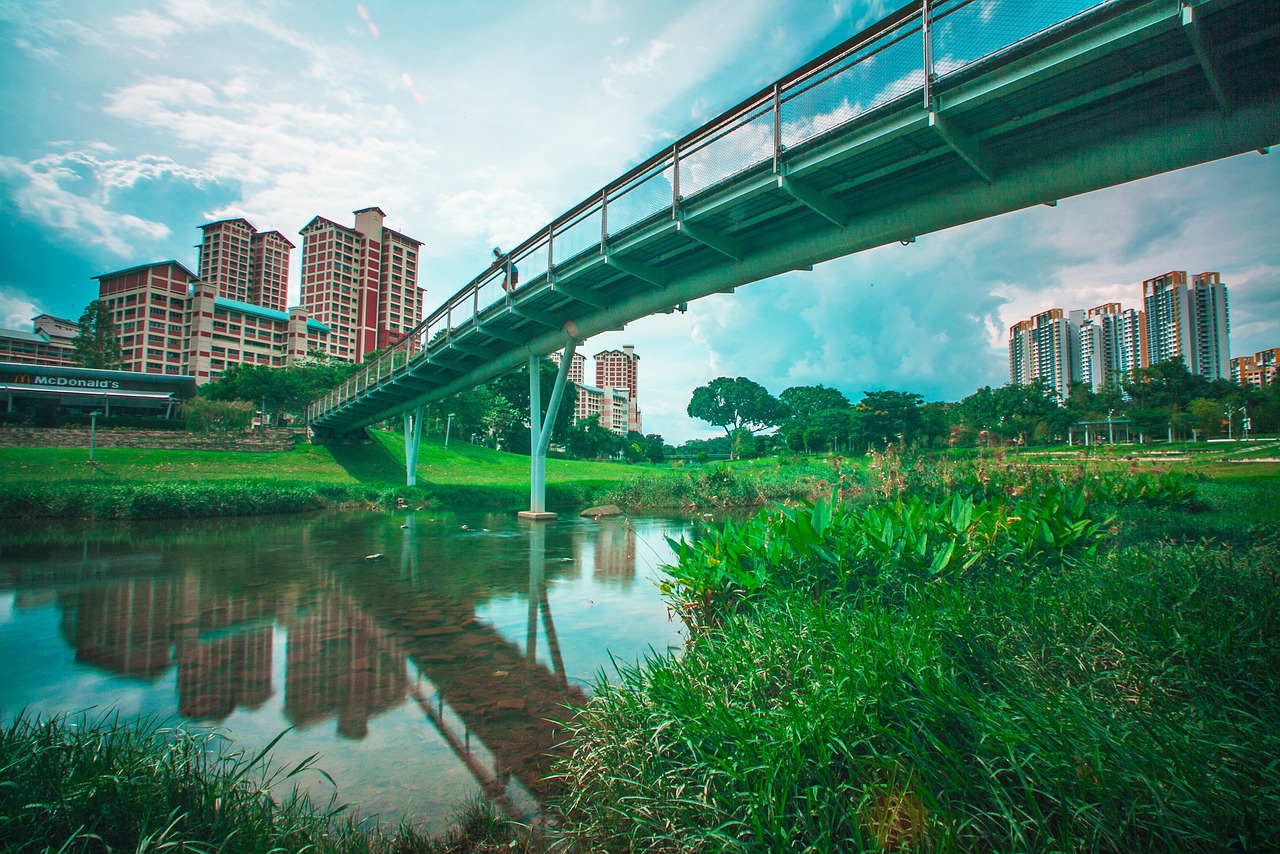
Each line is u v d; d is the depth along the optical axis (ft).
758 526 22.41
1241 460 48.60
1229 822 6.30
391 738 13.79
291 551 45.09
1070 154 29.27
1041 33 23.89
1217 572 15.92
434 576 35.06
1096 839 6.40
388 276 404.16
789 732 8.57
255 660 19.58
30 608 27.02
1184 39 22.36
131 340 301.22
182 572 36.22
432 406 171.01
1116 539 22.40
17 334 273.33
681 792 8.71
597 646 20.84
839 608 15.19
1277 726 8.11
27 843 7.78
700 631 17.85
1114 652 11.06
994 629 12.29
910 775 7.38
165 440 116.47
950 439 154.30
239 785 10.25
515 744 13.42
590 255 51.78
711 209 38.88
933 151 31.40
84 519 64.85
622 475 147.64
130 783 9.11
